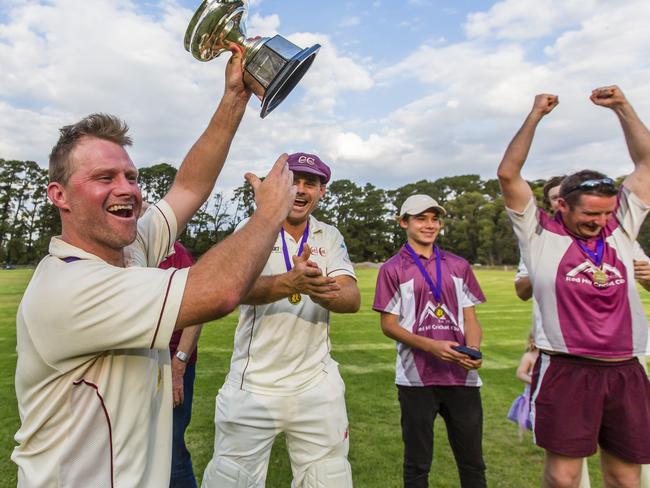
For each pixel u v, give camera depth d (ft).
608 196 7.22
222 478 7.28
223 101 5.24
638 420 7.22
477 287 9.96
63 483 3.63
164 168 230.27
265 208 3.88
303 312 7.35
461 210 233.96
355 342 27.55
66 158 3.79
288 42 4.43
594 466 11.23
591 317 7.31
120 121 4.09
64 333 3.50
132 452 3.88
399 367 9.27
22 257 213.87
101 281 3.48
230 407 7.40
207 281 3.49
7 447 11.46
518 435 12.94
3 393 16.11
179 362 8.26
